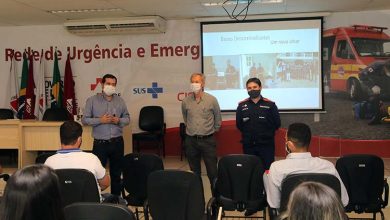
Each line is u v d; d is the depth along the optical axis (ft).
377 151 24.12
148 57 26.21
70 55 26.78
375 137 24.11
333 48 24.21
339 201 4.10
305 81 24.26
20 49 27.12
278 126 14.57
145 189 11.57
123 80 26.50
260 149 14.61
